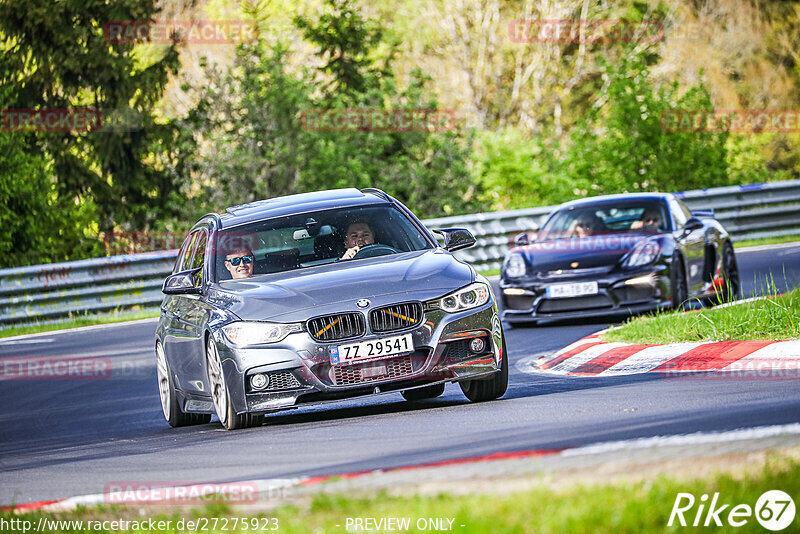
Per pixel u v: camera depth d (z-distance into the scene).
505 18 145.00
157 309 64.69
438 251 26.91
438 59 144.38
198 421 29.25
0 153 82.31
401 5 143.88
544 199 95.62
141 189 98.94
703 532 11.79
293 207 28.70
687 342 29.52
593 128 98.81
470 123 139.38
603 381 27.05
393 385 23.91
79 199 96.62
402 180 94.62
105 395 37.03
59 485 20.98
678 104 93.94
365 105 97.56
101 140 96.12
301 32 113.19
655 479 13.47
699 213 47.69
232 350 24.30
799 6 150.88
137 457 23.19
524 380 29.33
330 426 23.80
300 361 23.84
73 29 94.62
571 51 145.25
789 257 58.97
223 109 94.69
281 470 18.97
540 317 41.50
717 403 20.95
